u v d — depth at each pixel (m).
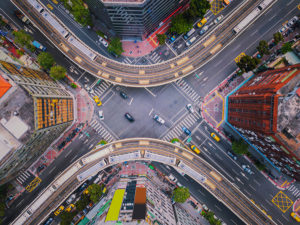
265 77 71.62
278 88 55.41
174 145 79.00
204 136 85.06
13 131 54.84
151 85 78.44
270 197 84.06
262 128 59.22
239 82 84.44
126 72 79.56
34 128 56.66
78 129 84.69
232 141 83.75
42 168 83.62
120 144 78.88
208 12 84.19
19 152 59.47
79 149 84.88
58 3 83.62
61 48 78.88
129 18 62.94
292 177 81.19
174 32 82.81
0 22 81.44
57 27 78.81
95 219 68.81
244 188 84.38
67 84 84.38
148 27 76.19
